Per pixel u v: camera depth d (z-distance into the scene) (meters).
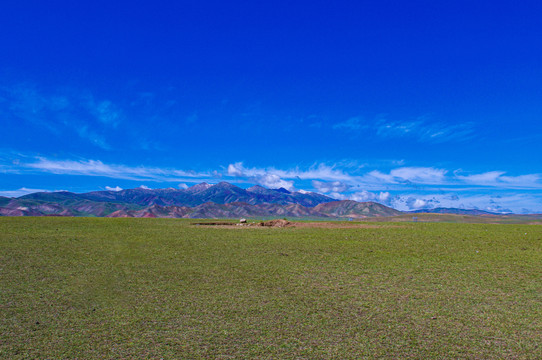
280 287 13.94
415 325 10.31
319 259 19.22
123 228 33.28
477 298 12.70
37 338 9.27
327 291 13.47
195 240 26.00
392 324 10.37
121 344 8.97
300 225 41.09
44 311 11.16
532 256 20.20
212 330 9.85
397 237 28.41
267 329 9.95
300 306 11.81
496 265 17.86
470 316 11.02
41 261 17.91
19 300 12.11
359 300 12.47
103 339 9.24
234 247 22.98
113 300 12.27
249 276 15.54
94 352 8.55
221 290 13.48
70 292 13.07
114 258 19.00
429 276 15.70
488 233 31.36
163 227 35.56
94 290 13.36
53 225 33.84
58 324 10.18
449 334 9.72
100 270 16.33
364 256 20.12
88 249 21.45
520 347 8.98
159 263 17.91
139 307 11.61
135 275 15.52
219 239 26.77
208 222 44.59
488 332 9.86
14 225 32.62
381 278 15.35
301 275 15.80
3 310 11.19
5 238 24.78
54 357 8.29
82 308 11.48
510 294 13.16
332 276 15.66
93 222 38.25
